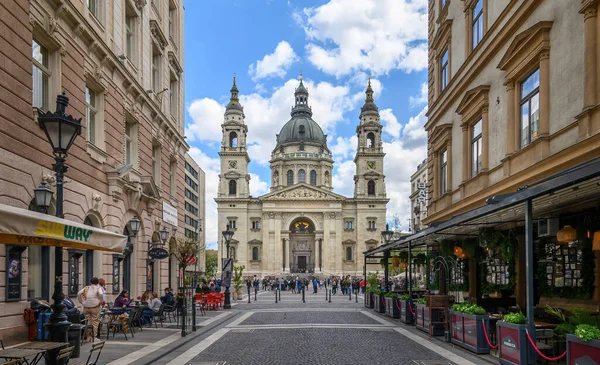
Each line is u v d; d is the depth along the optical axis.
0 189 12.18
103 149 19.39
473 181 18.75
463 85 19.89
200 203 112.19
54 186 14.77
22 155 13.29
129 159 23.34
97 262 18.88
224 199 102.19
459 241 19.66
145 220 24.44
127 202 21.78
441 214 22.73
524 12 14.35
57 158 9.98
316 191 102.38
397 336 16.67
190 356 13.10
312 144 116.44
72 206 16.33
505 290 18.19
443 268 22.62
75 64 16.88
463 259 21.84
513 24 15.13
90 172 18.02
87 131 18.17
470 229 17.00
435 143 24.22
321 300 41.69
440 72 24.81
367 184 105.56
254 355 13.18
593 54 11.09
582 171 7.77
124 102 21.81
